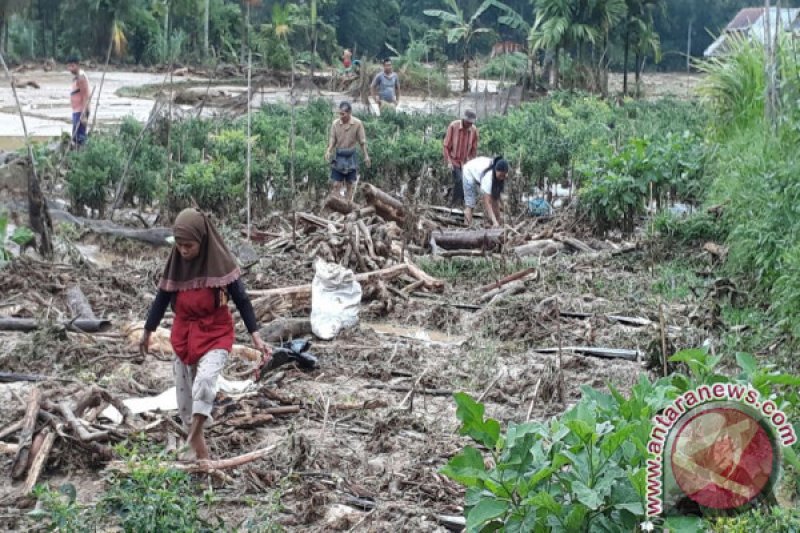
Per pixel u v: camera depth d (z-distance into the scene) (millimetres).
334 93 42781
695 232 13375
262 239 13945
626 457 5102
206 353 6605
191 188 15141
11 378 8281
